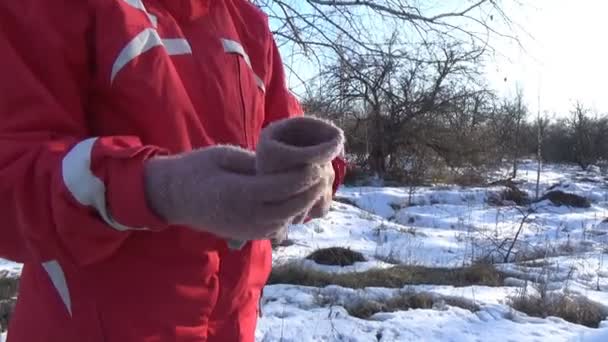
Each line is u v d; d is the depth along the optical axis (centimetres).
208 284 127
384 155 2128
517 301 629
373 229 1130
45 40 111
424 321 560
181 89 123
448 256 948
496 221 1274
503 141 2578
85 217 98
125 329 119
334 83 841
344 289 650
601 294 692
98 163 98
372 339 512
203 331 128
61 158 100
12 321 131
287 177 83
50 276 121
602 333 507
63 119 110
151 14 126
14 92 107
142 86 117
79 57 115
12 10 110
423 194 1698
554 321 582
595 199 1842
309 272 720
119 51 116
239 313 138
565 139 3625
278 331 515
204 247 124
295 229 1062
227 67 136
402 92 1984
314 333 516
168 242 120
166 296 121
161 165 96
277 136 87
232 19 152
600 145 3531
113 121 119
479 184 2131
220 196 87
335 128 88
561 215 1505
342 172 153
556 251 1009
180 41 128
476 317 578
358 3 744
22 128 106
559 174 2908
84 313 119
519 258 942
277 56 167
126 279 119
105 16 117
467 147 2242
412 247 1005
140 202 94
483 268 783
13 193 100
